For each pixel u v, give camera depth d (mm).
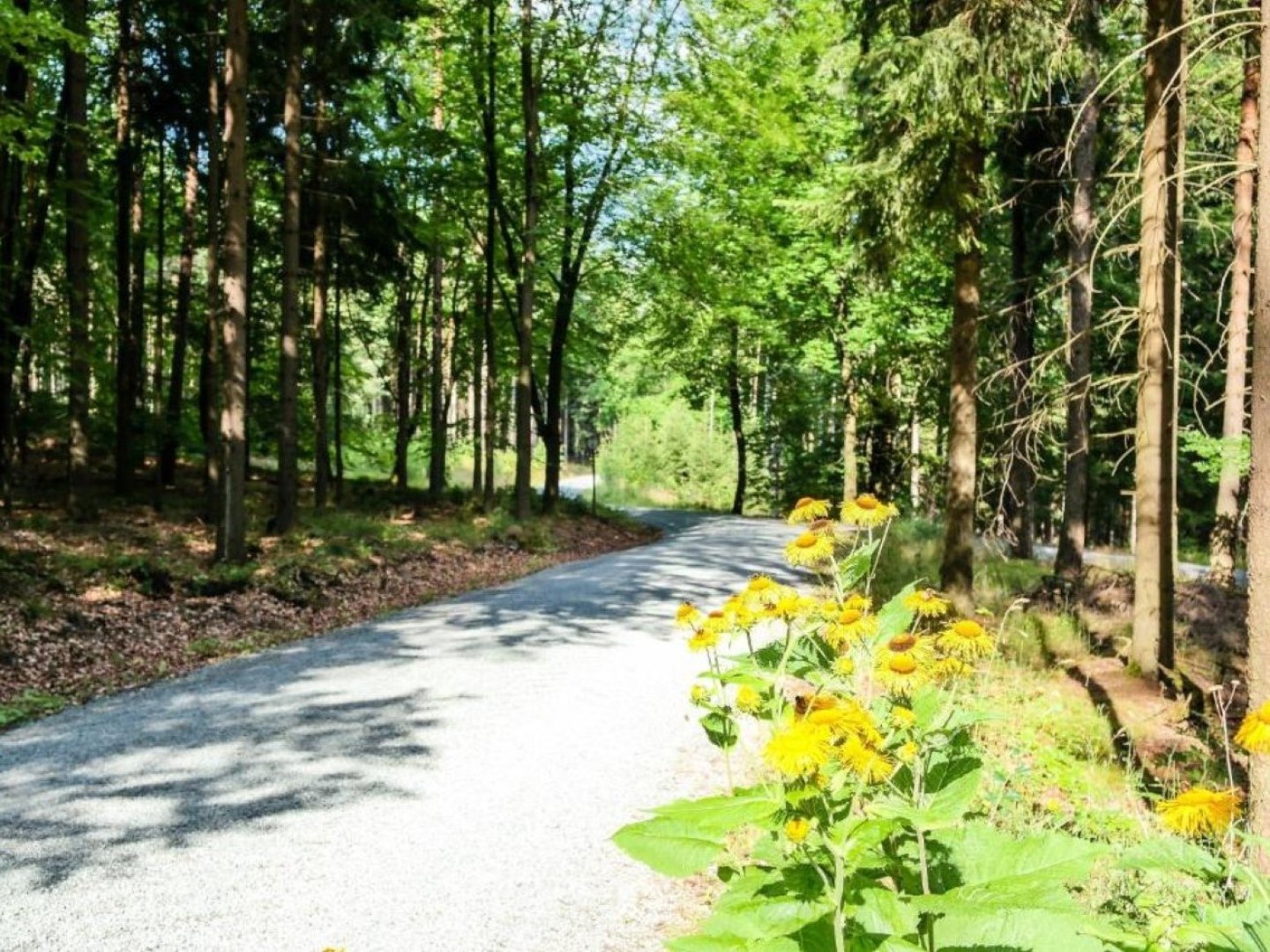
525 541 19109
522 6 20844
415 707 7422
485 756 6246
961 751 2582
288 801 5391
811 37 23016
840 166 22578
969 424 11195
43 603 9547
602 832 5027
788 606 2973
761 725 6301
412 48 21938
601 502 39812
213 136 16797
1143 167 8555
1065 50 9531
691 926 4074
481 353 27625
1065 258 16703
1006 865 2307
